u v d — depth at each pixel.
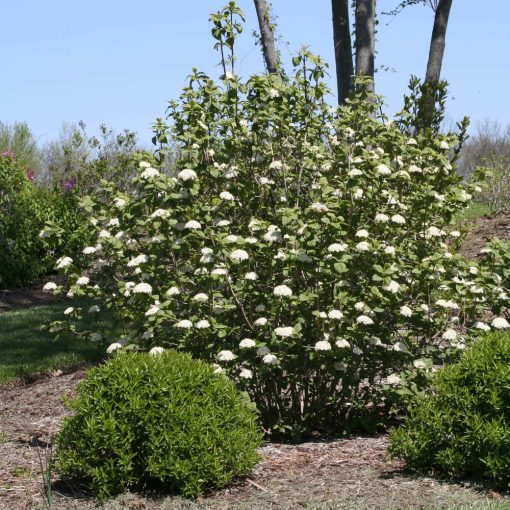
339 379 6.19
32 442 6.16
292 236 5.43
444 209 6.04
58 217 15.80
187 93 5.95
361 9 10.62
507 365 4.78
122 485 4.68
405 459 4.97
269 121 6.12
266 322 5.56
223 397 4.92
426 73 11.79
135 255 6.07
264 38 12.49
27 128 26.42
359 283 5.68
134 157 5.94
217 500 4.59
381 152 6.21
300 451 5.58
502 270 6.00
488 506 4.22
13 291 14.95
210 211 5.91
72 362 9.20
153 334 5.77
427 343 6.18
